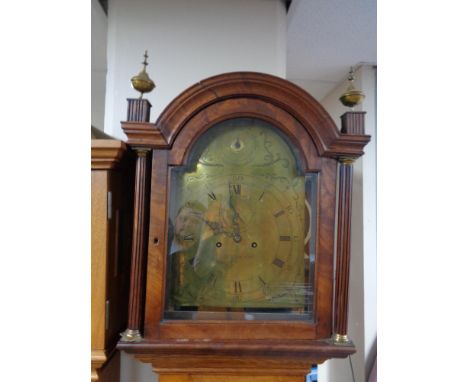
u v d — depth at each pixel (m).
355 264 1.38
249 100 0.64
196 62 0.95
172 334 0.62
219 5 0.96
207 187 0.66
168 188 0.64
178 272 0.65
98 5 0.93
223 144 0.67
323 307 0.64
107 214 0.69
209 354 0.62
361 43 1.19
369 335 1.31
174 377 0.67
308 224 0.66
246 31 0.96
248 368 0.67
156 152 0.63
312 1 0.93
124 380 0.88
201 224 0.66
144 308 0.64
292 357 0.64
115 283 0.75
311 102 0.63
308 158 0.65
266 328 0.63
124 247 0.82
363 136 0.63
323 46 1.21
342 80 1.56
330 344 0.62
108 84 0.93
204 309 0.65
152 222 0.63
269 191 0.67
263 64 0.96
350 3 0.94
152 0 0.94
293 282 0.66
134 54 0.93
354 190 1.40
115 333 0.75
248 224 0.67
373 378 1.24
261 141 0.67
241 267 0.66
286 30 1.01
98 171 0.69
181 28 0.94
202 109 0.64
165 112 0.62
